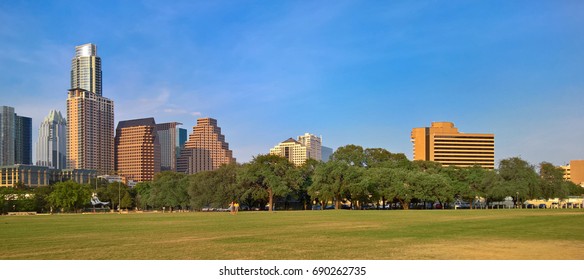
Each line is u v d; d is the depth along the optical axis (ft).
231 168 484.33
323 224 180.96
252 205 510.58
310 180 485.56
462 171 514.27
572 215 250.78
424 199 430.61
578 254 92.17
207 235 132.46
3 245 109.70
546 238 119.55
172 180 548.31
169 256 91.09
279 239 119.75
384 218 228.63
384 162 514.68
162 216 297.94
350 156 509.76
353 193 420.77
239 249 100.27
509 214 270.87
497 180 458.50
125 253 94.99
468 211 343.26
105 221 230.68
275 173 450.30
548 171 469.57
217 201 465.06
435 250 97.55
